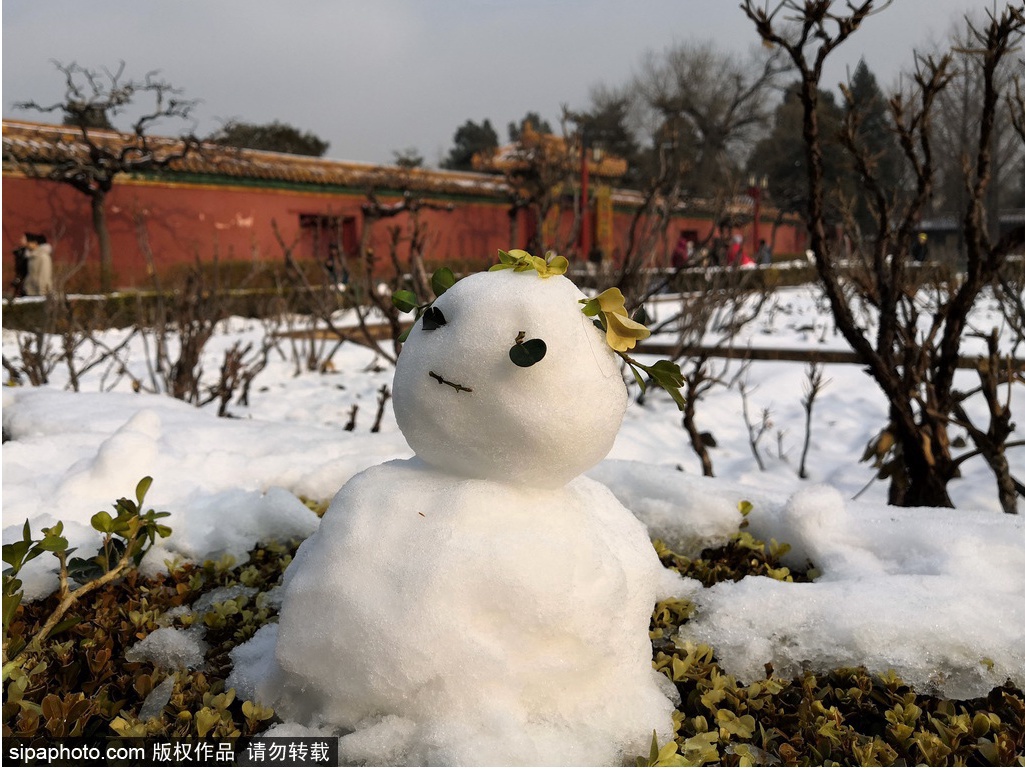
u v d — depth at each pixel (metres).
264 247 16.84
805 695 1.41
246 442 3.08
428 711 1.17
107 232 14.43
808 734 1.31
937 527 1.91
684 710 1.44
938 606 1.51
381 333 9.43
